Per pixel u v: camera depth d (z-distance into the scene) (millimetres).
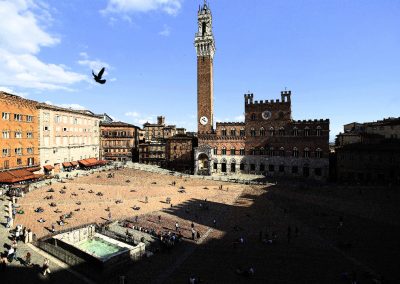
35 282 28562
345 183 83625
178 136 116812
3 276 29156
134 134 131000
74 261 32875
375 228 47719
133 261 35844
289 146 100562
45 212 52031
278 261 35875
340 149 89750
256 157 105375
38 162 82250
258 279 31219
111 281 30594
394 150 80312
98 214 54125
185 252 38969
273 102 103125
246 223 51688
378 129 104562
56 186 71562
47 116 86625
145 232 46250
